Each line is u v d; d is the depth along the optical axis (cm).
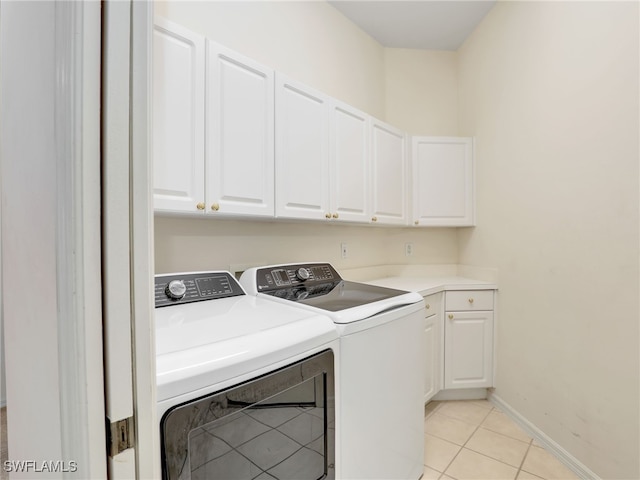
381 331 128
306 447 100
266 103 155
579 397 163
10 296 68
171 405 68
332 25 236
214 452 76
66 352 47
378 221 224
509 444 186
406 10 239
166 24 122
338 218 193
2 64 71
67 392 47
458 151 258
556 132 179
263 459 87
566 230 172
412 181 256
